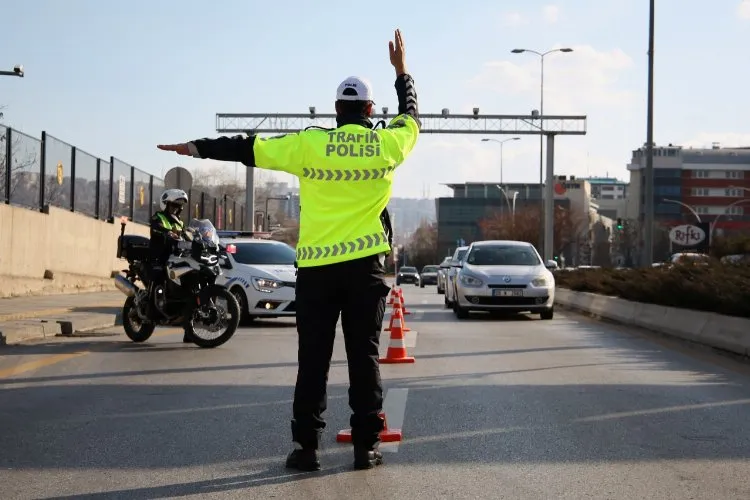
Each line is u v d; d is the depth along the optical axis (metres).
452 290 22.41
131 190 32.19
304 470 5.68
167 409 7.85
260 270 17.16
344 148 5.55
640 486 5.39
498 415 7.66
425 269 69.88
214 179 100.75
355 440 5.75
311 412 5.66
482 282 19.86
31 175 23.12
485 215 143.50
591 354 12.54
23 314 15.84
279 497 5.11
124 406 7.99
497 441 6.61
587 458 6.10
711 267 15.85
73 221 26.06
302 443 5.66
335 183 5.55
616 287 21.00
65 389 8.95
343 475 5.60
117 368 10.52
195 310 12.68
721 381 9.89
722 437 6.81
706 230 27.89
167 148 5.42
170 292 12.71
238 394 8.67
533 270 20.31
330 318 5.66
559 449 6.36
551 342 14.34
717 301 14.15
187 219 36.31
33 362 10.96
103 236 29.05
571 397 8.65
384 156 5.59
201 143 5.42
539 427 7.15
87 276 26.48
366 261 5.57
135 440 6.59
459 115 46.56
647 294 17.77
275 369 10.51
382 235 5.61
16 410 7.79
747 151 149.12
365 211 5.59
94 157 28.19
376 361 5.72
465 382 9.62
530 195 146.25
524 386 9.35
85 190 27.47
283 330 16.16
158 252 12.91
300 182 5.67
